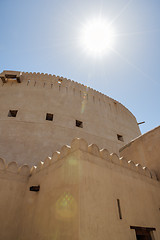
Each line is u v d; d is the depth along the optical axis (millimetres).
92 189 3893
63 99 14461
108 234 3559
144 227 4629
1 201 5430
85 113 14922
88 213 3445
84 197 3584
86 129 13797
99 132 14500
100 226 3508
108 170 4738
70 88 15742
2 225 5090
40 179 5578
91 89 17562
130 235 4051
